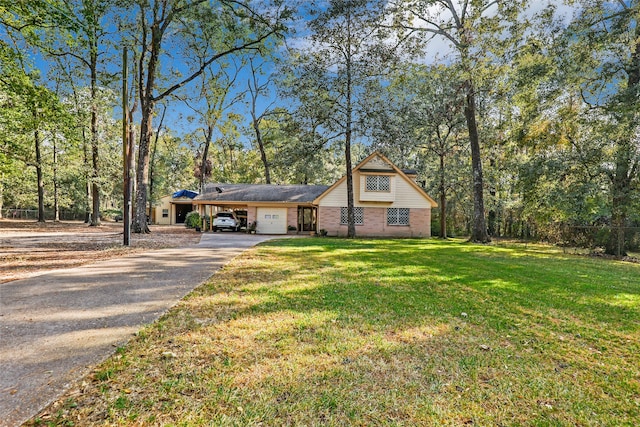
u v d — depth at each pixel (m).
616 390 2.86
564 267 10.05
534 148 17.11
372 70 18.77
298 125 20.19
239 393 2.58
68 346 3.32
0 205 36.06
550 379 3.01
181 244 13.23
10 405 2.32
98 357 3.10
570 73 14.46
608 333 4.25
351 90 19.23
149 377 2.77
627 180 15.22
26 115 13.04
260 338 3.64
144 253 10.25
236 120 33.94
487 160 27.78
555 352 3.61
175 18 17.91
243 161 42.22
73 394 2.49
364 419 2.33
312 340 3.63
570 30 14.07
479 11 16.19
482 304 5.41
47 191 35.69
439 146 25.47
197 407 2.38
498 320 4.62
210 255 10.01
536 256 13.09
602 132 14.79
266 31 17.70
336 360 3.19
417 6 18.16
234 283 6.25
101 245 12.25
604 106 14.84
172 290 5.61
